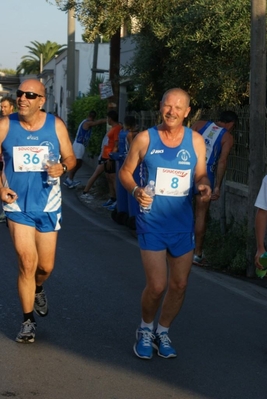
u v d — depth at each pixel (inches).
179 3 522.9
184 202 207.8
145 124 603.8
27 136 218.7
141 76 573.6
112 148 579.8
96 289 294.8
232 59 454.0
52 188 221.0
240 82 439.2
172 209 206.1
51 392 185.8
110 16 553.0
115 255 370.6
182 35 464.4
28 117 216.1
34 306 243.3
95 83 968.9
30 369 201.8
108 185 607.8
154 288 203.6
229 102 456.1
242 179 405.1
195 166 209.3
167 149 205.8
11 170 219.6
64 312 259.8
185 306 276.2
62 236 421.4
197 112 494.0
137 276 322.3
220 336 240.2
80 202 583.5
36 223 221.6
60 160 234.7
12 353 214.1
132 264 349.1
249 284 322.3
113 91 662.5
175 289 211.0
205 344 231.1
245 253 344.5
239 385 196.9
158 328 219.9
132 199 441.4
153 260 204.8
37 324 244.1
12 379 193.6
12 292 283.3
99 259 358.0
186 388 192.5
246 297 294.4
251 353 224.2
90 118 652.7
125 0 550.0
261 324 256.1
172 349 217.0
